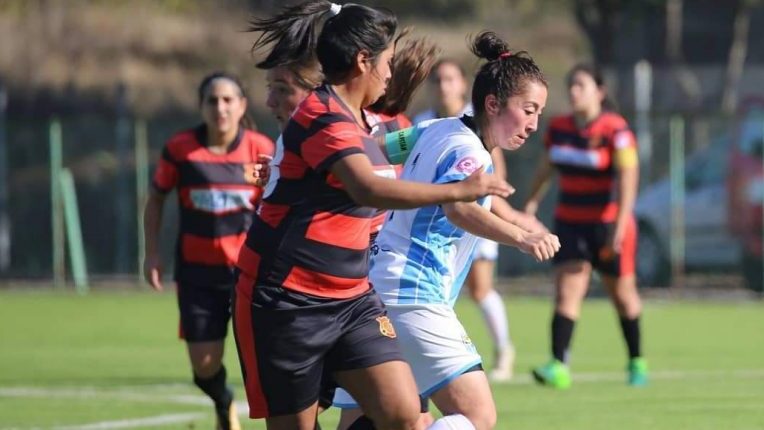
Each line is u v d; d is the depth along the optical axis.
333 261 19.06
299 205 18.94
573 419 32.19
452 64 39.06
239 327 19.39
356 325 19.34
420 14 125.94
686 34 105.38
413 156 20.94
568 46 125.62
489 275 40.94
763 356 46.78
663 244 71.19
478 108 20.95
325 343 19.12
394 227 21.12
